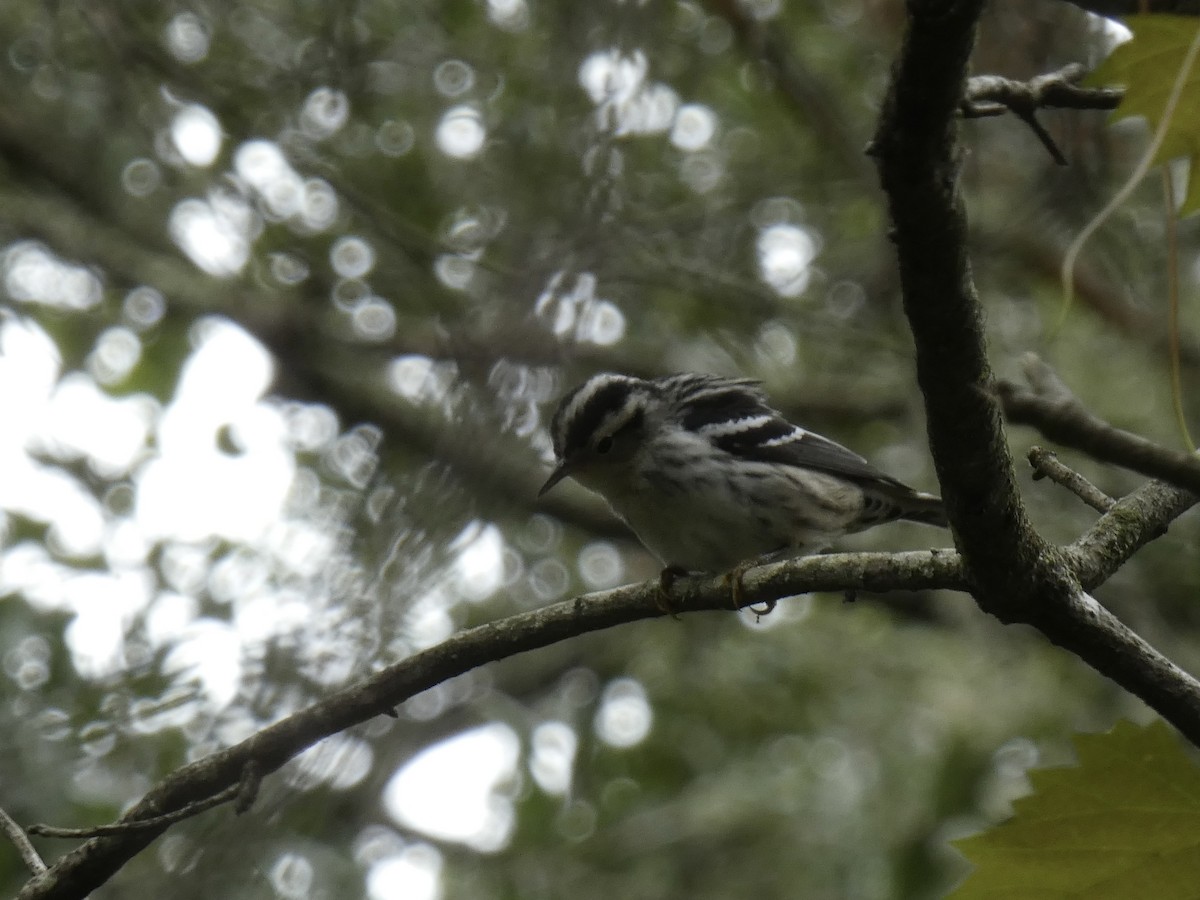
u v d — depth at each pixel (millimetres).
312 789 8227
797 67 15016
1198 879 3938
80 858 6434
